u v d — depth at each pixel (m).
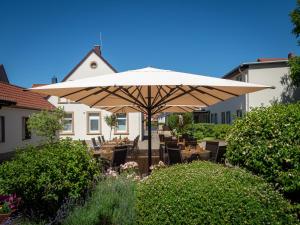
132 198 4.64
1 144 18.70
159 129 51.31
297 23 24.25
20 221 4.87
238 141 5.53
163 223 3.39
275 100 25.06
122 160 8.80
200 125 30.64
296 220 3.49
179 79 5.79
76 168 5.12
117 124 29.92
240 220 3.22
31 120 19.00
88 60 32.00
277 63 24.95
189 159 9.90
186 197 3.44
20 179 4.86
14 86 23.95
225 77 29.86
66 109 30.89
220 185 3.59
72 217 4.59
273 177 4.82
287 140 4.86
